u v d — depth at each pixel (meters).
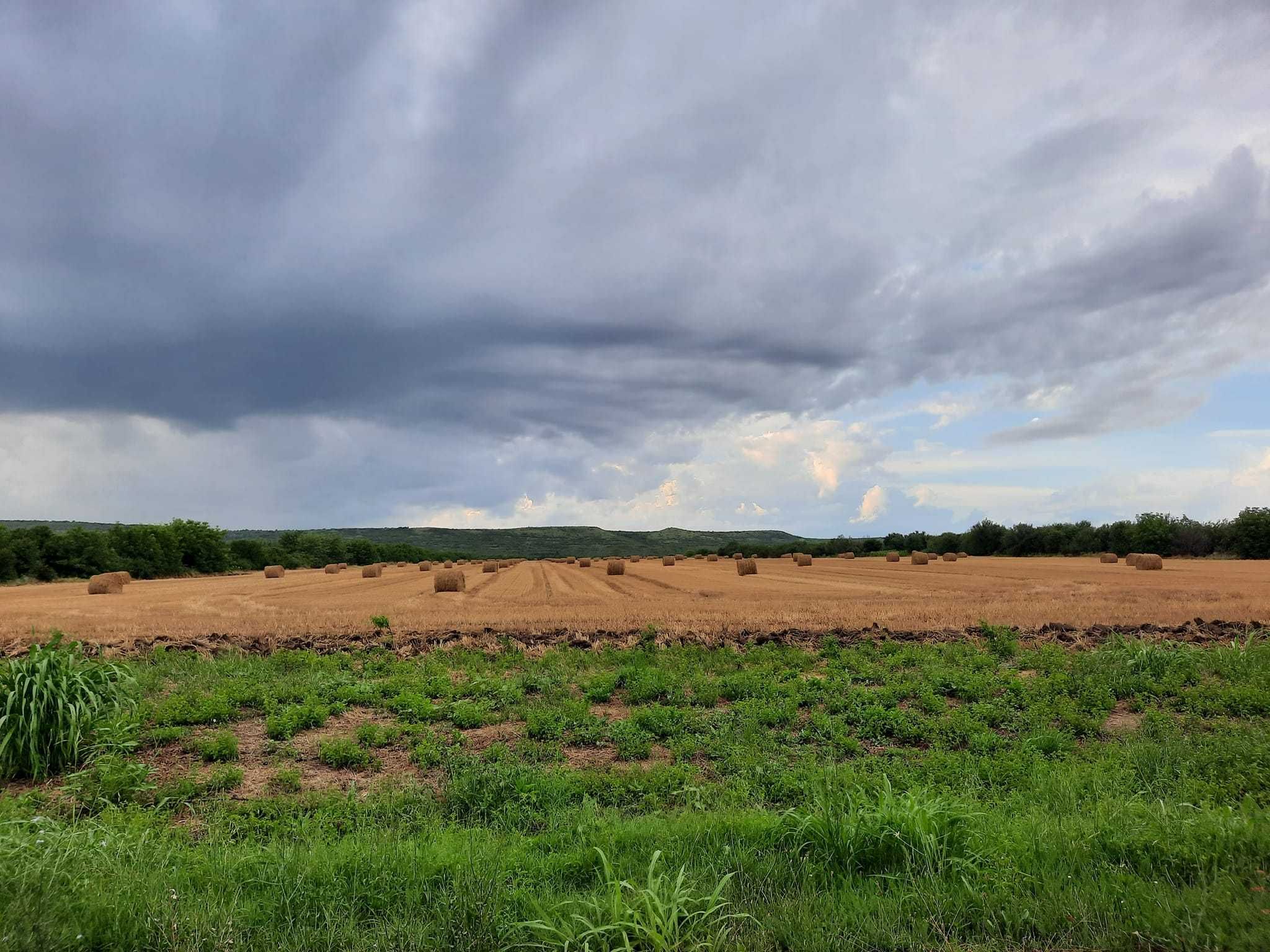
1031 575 49.47
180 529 79.25
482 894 5.26
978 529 99.88
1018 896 5.20
